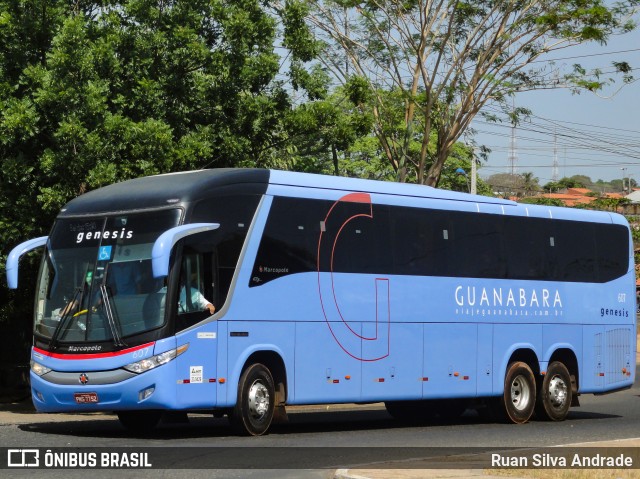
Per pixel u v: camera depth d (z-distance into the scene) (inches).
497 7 1236.5
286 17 1091.3
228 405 678.5
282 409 720.3
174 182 692.1
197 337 661.9
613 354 992.2
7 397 1164.5
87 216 695.7
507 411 887.7
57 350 668.7
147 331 649.6
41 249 984.3
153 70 1023.0
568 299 951.6
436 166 1280.8
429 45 1261.1
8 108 930.1
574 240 965.2
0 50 991.0
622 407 1167.0
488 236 885.2
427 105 1255.5
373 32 1282.0
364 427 840.9
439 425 876.6
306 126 1058.7
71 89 931.3
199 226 663.1
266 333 703.7
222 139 1041.5
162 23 1031.0
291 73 1101.1
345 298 759.1
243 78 1042.1
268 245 709.3
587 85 1234.0
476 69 1250.0
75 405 661.9
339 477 490.3
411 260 815.1
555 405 930.7
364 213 782.5
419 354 815.1
